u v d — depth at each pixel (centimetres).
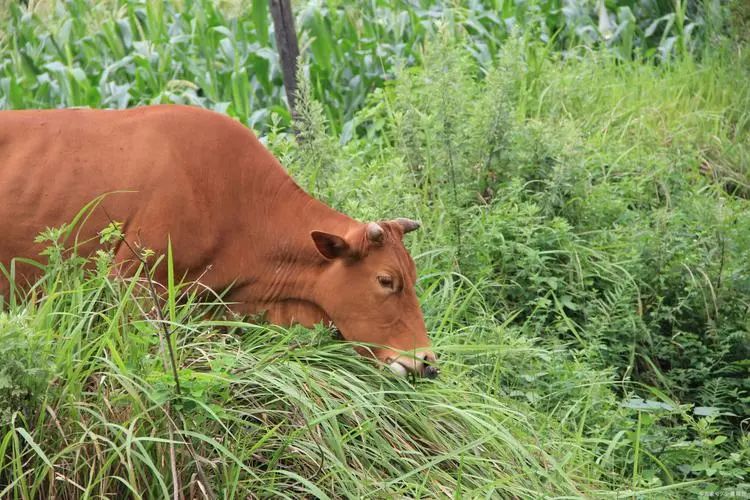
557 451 834
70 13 1788
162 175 838
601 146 1335
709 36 1755
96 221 833
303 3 1694
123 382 686
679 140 1430
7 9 1786
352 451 748
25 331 663
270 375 752
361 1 1791
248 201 866
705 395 1005
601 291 1105
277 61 1553
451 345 896
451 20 1631
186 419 695
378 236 812
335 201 1038
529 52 1597
